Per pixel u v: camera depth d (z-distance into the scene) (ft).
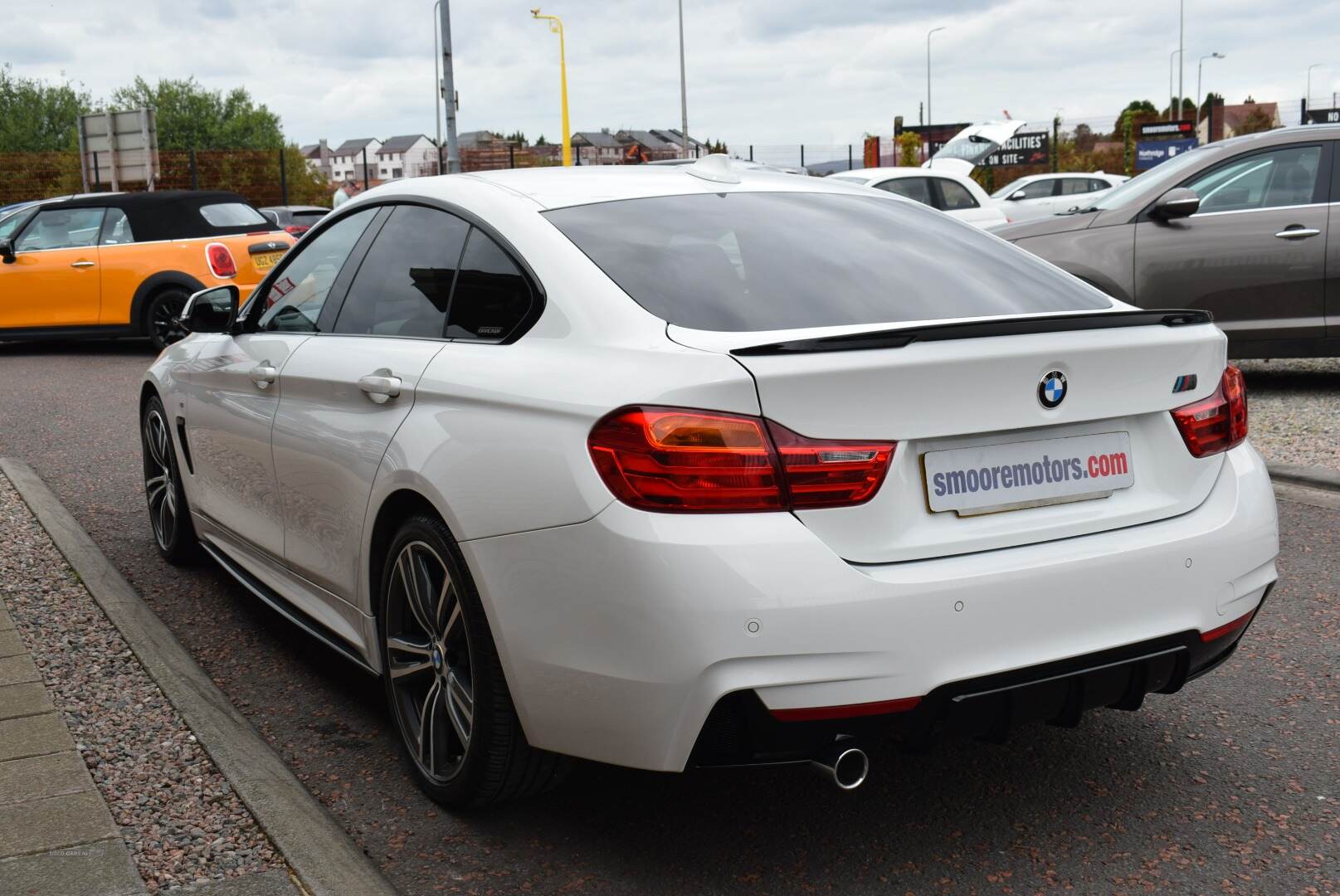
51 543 17.16
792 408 7.80
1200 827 9.37
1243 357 27.61
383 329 10.98
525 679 8.47
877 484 7.97
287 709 12.01
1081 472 8.82
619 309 8.84
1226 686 12.21
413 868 8.91
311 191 199.62
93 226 43.11
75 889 8.11
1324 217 26.73
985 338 8.38
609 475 7.90
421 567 9.64
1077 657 8.41
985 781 10.21
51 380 37.73
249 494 13.16
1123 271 27.73
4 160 120.06
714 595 7.55
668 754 7.84
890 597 7.80
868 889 8.54
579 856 9.04
